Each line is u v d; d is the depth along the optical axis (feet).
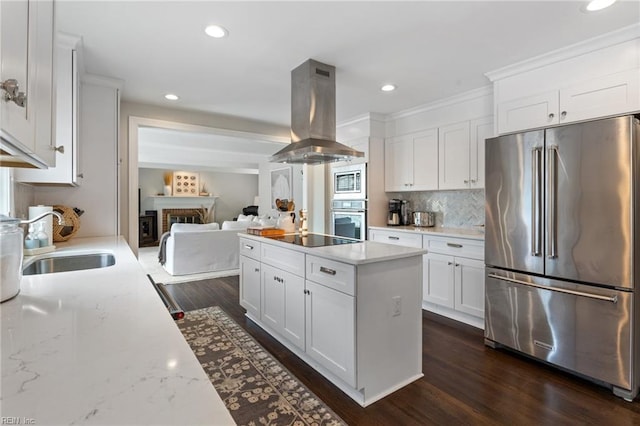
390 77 9.92
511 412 6.13
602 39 7.38
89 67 9.09
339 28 7.14
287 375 7.40
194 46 7.91
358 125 14.66
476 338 9.39
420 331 7.42
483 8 6.39
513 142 8.13
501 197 8.39
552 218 7.39
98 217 9.89
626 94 7.16
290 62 8.86
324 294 7.11
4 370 2.05
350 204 15.06
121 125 12.00
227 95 11.49
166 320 2.97
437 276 11.25
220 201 38.55
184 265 17.07
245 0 6.10
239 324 10.40
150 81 10.14
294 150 9.00
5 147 2.89
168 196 34.32
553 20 6.79
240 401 6.45
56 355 2.27
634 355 6.46
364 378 6.43
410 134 13.50
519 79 8.98
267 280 9.47
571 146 7.08
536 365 7.84
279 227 11.17
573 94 7.95
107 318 3.01
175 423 1.59
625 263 6.43
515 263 8.13
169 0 6.07
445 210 13.48
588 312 6.91
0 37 2.26
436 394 6.72
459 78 10.01
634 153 6.36
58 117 7.27
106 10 6.36
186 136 19.13
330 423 5.84
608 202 6.61
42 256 6.61
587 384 7.01
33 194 9.03
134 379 1.98
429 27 7.07
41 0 3.44
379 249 7.42
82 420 1.60
